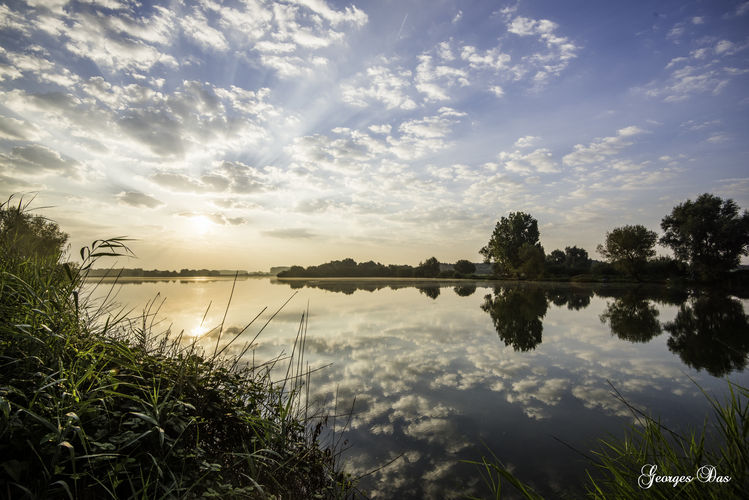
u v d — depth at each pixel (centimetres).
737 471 163
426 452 360
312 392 508
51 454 174
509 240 5872
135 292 1909
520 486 181
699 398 523
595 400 515
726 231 3691
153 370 270
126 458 186
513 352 807
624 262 4481
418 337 952
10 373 199
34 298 231
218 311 1250
